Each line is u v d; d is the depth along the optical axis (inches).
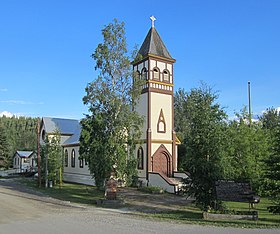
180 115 2301.9
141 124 946.7
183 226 493.7
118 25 928.3
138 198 959.0
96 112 907.4
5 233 442.3
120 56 926.4
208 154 650.8
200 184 649.0
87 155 917.8
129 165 900.0
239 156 960.3
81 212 673.0
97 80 902.4
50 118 1950.1
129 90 927.7
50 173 1355.8
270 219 601.6
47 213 649.6
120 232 441.4
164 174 1288.1
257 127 1109.7
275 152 647.1
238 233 435.5
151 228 474.0
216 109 678.5
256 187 852.6
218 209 631.2
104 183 891.4
